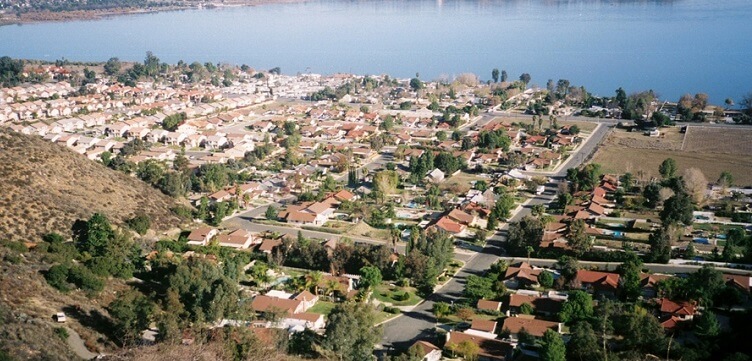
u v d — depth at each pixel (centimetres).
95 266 12681
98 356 9419
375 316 12675
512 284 14750
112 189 18012
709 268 13375
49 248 13250
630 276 13938
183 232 17738
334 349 10812
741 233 16475
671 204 17900
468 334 11962
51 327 9825
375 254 15262
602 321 11838
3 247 12394
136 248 14562
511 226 17100
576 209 19600
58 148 18450
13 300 10362
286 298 13450
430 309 13638
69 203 15925
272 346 10362
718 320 12556
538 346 11569
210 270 13088
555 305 13100
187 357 9212
